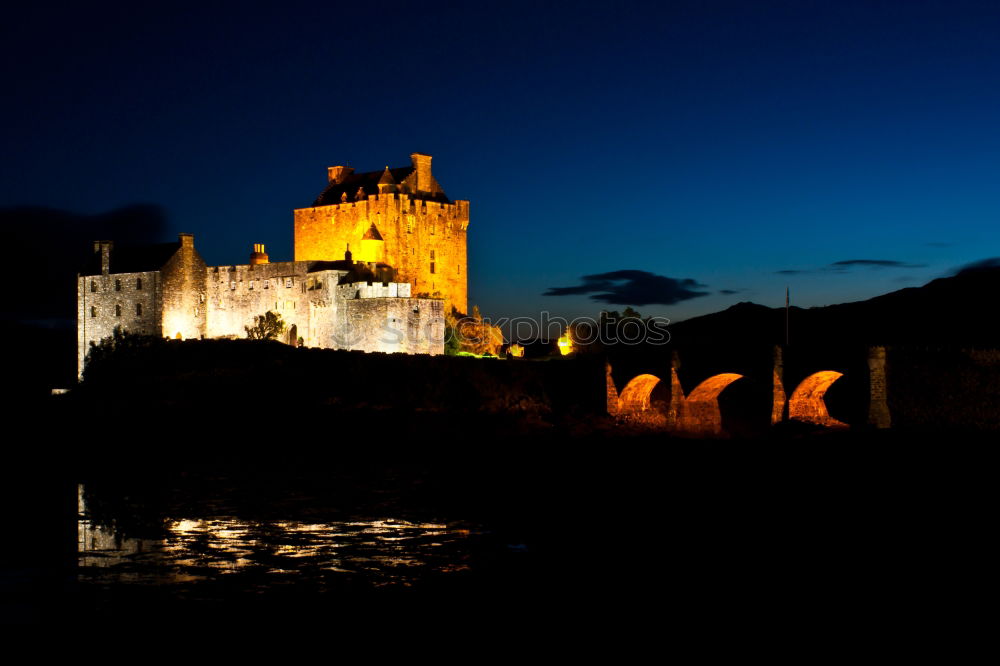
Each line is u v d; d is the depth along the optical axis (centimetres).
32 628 3969
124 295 13000
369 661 3656
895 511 5912
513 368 11162
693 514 6038
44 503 6525
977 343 12556
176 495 6812
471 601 4312
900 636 3916
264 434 9362
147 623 4028
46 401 11112
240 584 4538
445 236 14712
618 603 4288
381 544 5306
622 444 8719
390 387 10525
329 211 14512
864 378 8306
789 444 7956
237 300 13138
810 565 4866
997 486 6406
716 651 3756
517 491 6888
